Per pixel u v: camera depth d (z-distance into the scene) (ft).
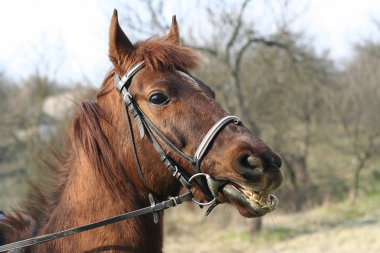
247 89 49.80
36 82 53.88
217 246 41.50
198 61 8.55
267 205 7.30
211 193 7.75
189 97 7.81
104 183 8.22
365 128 63.93
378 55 61.11
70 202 8.42
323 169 71.20
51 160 9.35
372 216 49.96
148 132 7.94
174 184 8.11
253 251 38.60
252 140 7.33
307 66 47.39
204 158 7.54
